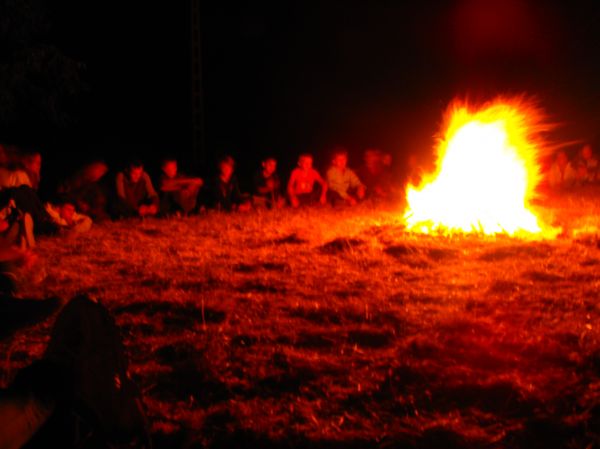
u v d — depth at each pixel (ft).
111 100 57.93
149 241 29.58
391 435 12.98
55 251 27.61
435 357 16.11
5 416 8.63
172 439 13.20
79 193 33.86
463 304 19.70
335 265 24.49
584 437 12.80
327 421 13.58
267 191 39.19
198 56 47.75
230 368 15.98
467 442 12.75
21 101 43.73
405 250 25.73
